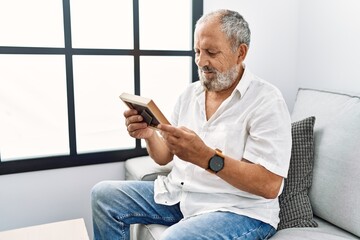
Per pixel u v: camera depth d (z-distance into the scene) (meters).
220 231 1.11
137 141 1.90
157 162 1.48
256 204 1.22
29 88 1.74
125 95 1.18
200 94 1.40
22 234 1.28
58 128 1.83
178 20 1.94
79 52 1.72
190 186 1.29
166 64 1.96
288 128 1.19
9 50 1.59
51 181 1.75
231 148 1.24
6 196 1.68
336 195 1.31
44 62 1.73
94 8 1.75
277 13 2.02
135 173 1.67
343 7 1.72
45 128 1.82
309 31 1.98
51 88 1.77
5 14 1.62
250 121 1.23
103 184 1.42
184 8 1.93
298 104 1.71
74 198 1.82
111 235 1.34
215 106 1.34
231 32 1.20
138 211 1.35
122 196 1.38
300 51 2.07
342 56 1.75
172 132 1.04
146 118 1.20
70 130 1.75
